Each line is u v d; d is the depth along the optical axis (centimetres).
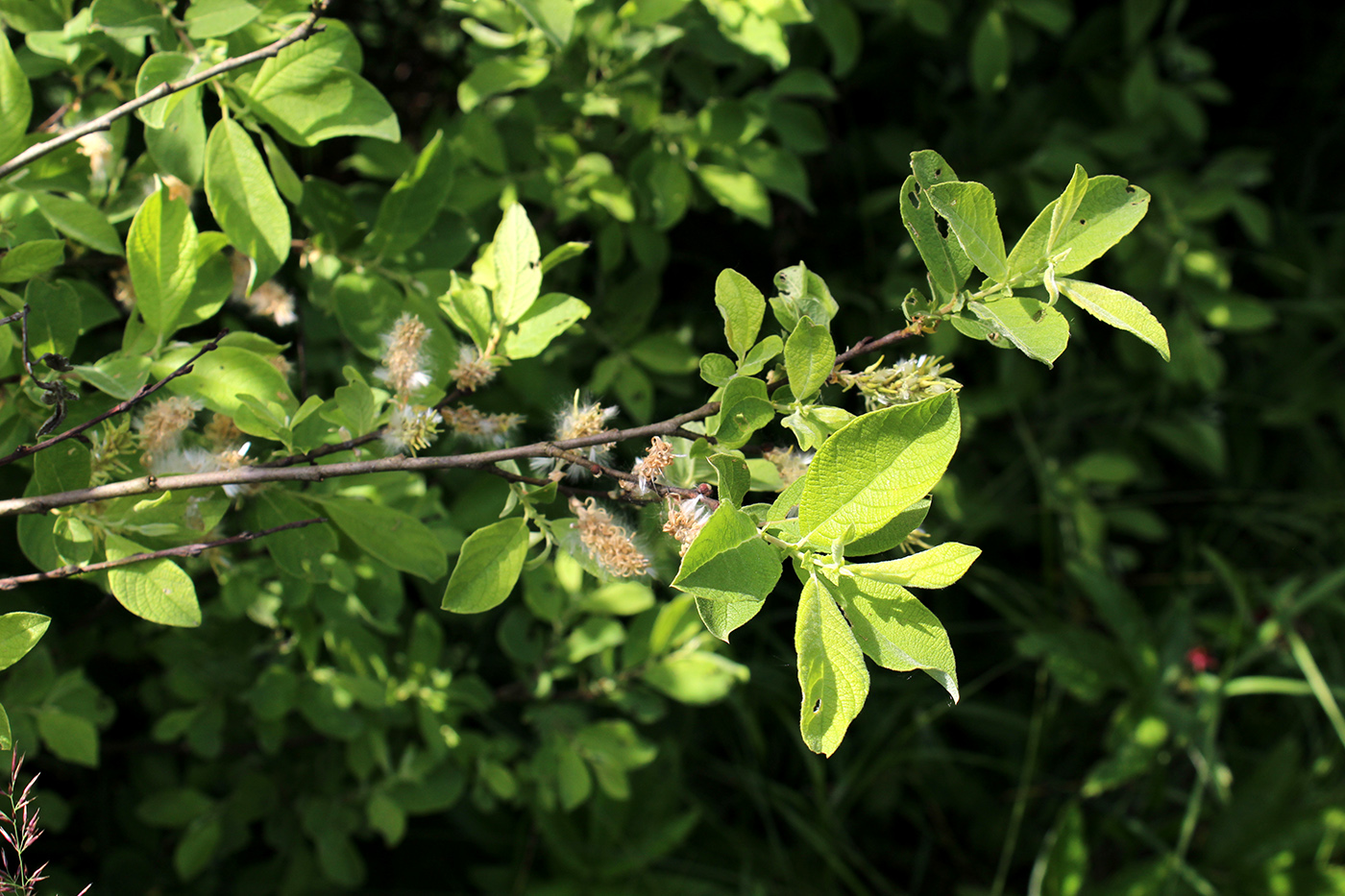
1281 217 182
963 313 74
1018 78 149
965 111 142
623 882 131
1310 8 173
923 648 69
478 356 79
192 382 78
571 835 132
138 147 92
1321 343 186
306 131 80
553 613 104
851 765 150
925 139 144
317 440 79
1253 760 159
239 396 75
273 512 79
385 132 80
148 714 130
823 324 75
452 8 95
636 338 111
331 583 89
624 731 107
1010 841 141
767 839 149
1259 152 149
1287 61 180
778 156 104
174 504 77
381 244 86
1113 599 145
